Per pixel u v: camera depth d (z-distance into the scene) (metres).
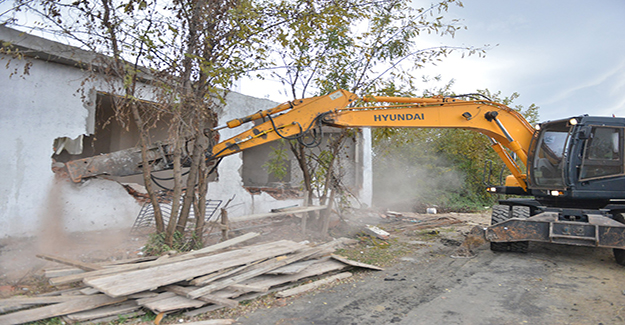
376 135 8.57
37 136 6.64
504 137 6.87
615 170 6.36
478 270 5.78
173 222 5.64
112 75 5.71
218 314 3.99
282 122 6.10
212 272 4.32
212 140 6.09
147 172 5.74
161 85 5.51
